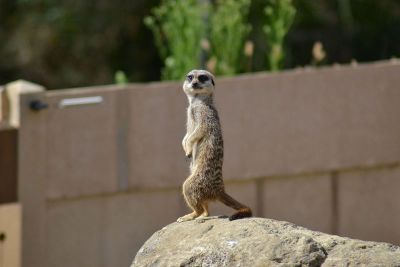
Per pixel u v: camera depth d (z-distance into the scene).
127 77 37.72
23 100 20.28
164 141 21.56
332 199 23.08
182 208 21.92
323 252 12.17
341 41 36.75
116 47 37.88
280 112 22.31
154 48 37.97
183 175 21.72
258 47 32.81
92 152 21.03
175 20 25.25
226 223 13.20
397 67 23.38
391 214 23.69
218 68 24.75
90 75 37.88
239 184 22.17
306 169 22.66
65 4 37.12
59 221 20.95
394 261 11.95
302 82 22.44
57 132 20.72
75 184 20.95
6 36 37.94
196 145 14.05
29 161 20.48
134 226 21.61
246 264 12.24
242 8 28.95
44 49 37.53
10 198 20.48
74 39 37.44
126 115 21.23
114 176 21.27
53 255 20.94
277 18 27.27
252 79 21.95
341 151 22.97
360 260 12.00
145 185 21.48
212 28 26.11
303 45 36.47
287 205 22.66
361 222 23.41
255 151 22.12
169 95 21.52
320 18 36.75
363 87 23.05
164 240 13.24
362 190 23.34
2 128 20.36
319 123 22.67
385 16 36.69
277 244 12.27
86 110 20.89
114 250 21.48
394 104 23.41
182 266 12.62
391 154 23.47
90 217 21.23
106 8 37.47
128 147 21.30
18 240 20.53
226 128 21.81
